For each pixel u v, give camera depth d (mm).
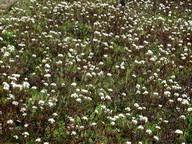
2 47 8953
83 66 8297
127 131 6000
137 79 8531
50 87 7062
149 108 7070
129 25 13266
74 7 14766
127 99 7320
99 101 7000
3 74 6875
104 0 17312
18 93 6215
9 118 5426
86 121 5957
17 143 5070
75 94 6605
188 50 11750
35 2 15164
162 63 9930
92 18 13383
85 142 5441
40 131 5344
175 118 6781
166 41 12312
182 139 6062
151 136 5953
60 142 5301
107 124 6105
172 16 16594
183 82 8891
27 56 8539
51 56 8859
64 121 5895
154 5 18391
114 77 8469
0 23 11062
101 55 9844
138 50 10742
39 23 11758
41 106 6016
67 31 11586
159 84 8422
